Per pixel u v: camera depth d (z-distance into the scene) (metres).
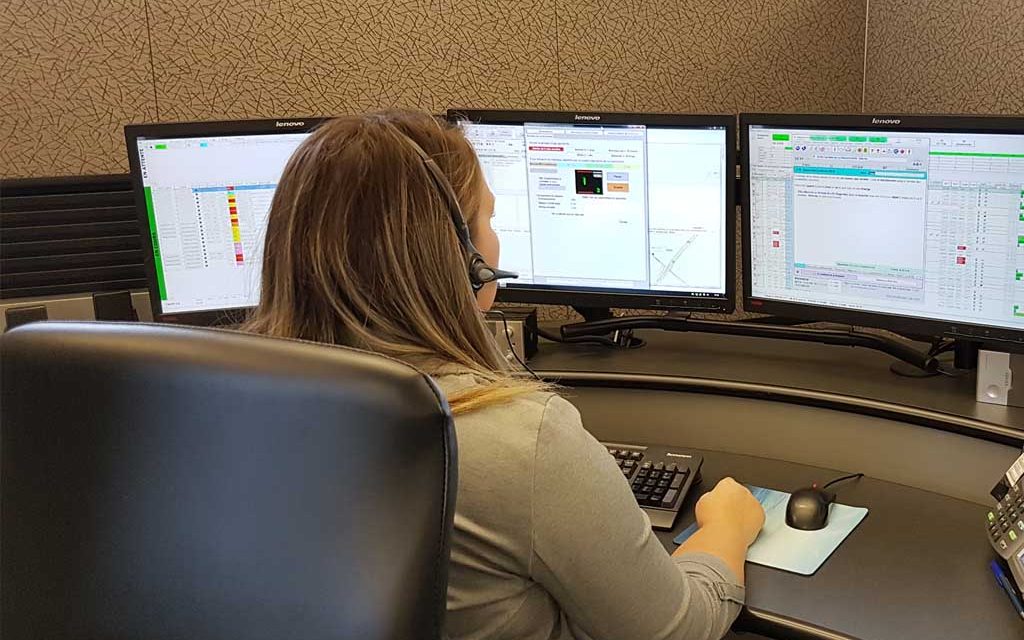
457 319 0.80
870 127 1.32
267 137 1.55
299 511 0.60
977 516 1.20
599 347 1.68
